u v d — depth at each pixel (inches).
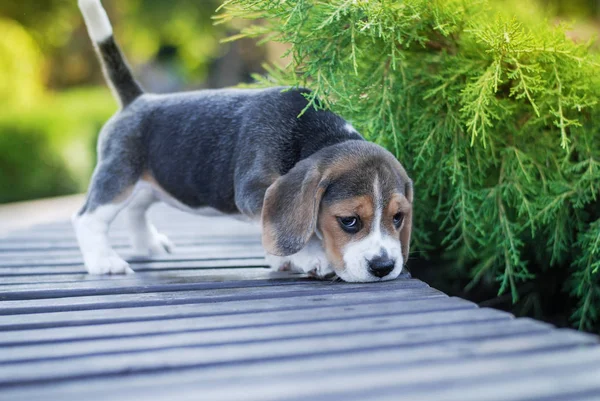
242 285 127.8
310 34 138.3
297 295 116.9
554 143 152.4
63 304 111.2
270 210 120.5
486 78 137.9
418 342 85.8
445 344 85.2
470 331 90.2
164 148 143.9
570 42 151.6
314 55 144.3
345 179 119.4
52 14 686.5
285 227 118.5
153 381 75.0
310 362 79.6
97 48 151.5
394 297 111.3
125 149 144.9
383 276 120.0
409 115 153.8
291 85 151.0
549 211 145.4
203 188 142.3
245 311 105.0
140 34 775.7
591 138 148.6
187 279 133.3
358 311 102.2
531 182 150.3
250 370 77.6
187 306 109.1
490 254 163.5
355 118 149.0
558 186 146.3
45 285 126.8
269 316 100.6
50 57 741.9
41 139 425.1
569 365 77.0
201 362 80.2
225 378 74.9
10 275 140.5
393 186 121.0
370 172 119.9
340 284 124.2
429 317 97.9
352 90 148.7
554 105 146.7
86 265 142.6
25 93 581.0
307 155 130.4
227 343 87.8
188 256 164.9
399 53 143.4
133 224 165.6
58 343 90.2
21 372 78.0
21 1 661.9
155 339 90.1
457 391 70.2
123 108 151.3
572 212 155.9
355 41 148.6
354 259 119.7
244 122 136.9
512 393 69.5
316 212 118.6
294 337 89.6
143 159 146.8
